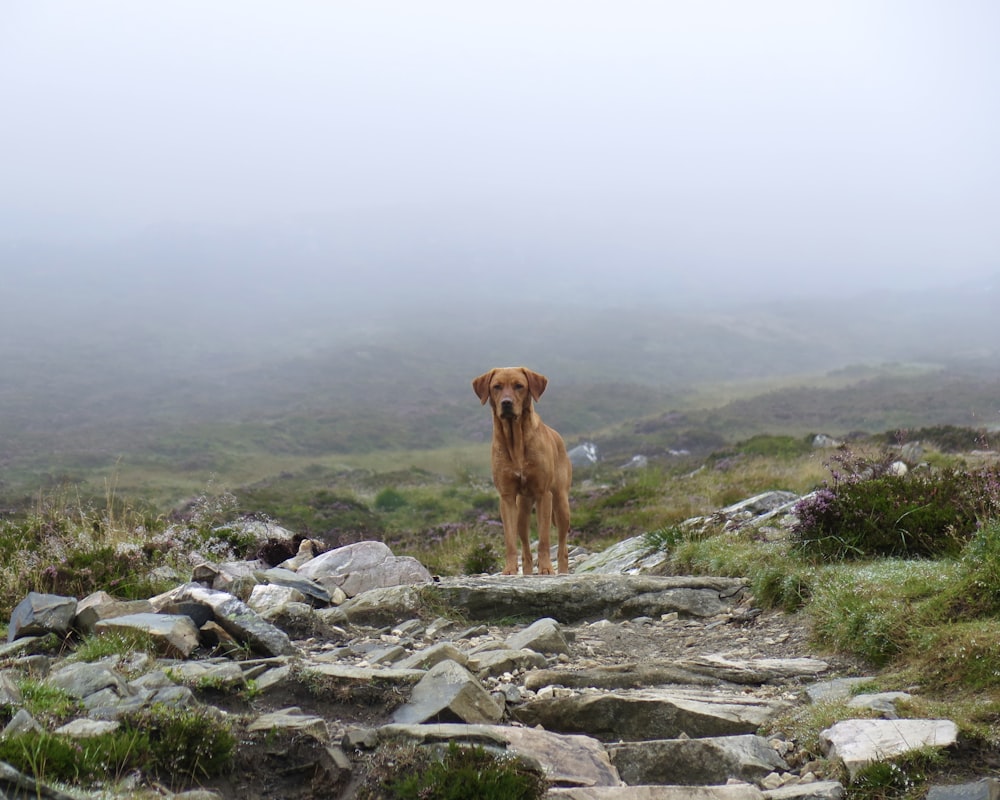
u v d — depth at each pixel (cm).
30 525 464
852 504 413
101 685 287
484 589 402
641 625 394
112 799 218
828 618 348
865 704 290
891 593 343
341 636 369
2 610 396
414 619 391
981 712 277
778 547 431
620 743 286
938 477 435
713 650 359
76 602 355
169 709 262
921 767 252
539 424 469
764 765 272
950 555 382
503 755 249
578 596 406
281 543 497
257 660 319
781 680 325
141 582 416
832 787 249
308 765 258
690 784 269
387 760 255
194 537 474
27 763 225
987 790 229
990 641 299
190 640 333
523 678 327
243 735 263
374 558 445
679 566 462
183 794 232
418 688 298
